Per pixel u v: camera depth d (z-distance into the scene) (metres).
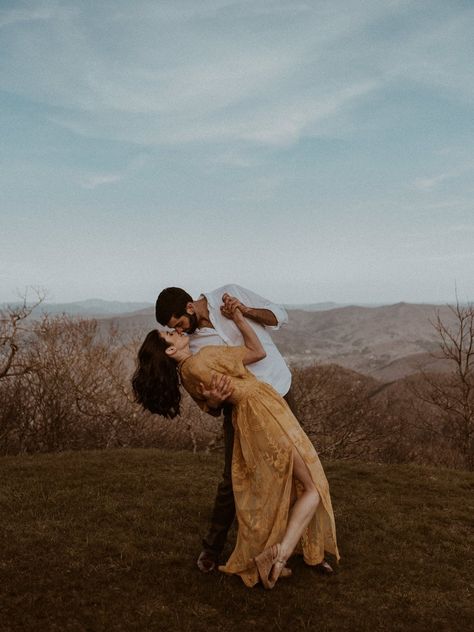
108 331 16.72
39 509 5.20
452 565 4.21
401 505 5.74
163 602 3.43
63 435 15.52
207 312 3.87
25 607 3.31
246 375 3.71
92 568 3.86
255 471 3.58
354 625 3.24
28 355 14.91
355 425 19.03
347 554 4.30
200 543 4.39
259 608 3.39
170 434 17.44
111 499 5.57
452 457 18.17
